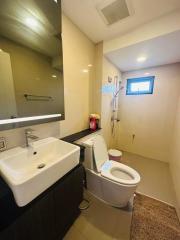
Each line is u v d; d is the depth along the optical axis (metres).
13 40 0.86
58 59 1.23
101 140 1.66
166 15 1.31
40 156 1.06
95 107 2.07
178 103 2.12
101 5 1.21
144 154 2.73
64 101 1.43
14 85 0.90
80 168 1.10
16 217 0.62
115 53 1.84
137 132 2.77
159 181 1.89
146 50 1.74
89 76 1.88
